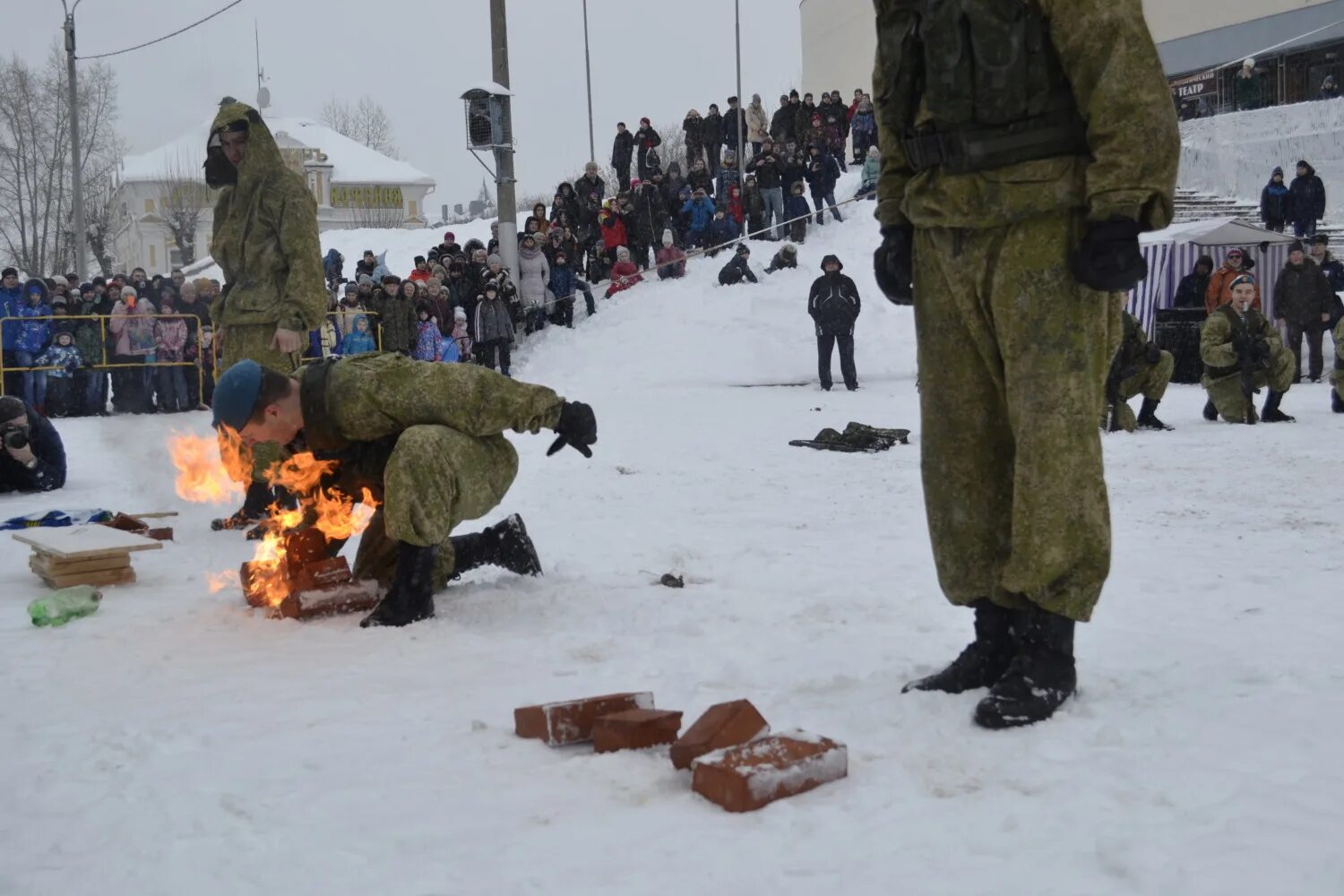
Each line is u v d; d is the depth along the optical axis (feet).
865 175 87.40
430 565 15.20
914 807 8.50
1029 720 10.24
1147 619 14.66
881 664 12.66
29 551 21.74
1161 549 19.60
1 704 12.12
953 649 13.32
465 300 69.56
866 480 29.50
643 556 19.85
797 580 17.67
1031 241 10.59
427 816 8.75
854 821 8.30
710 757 9.00
